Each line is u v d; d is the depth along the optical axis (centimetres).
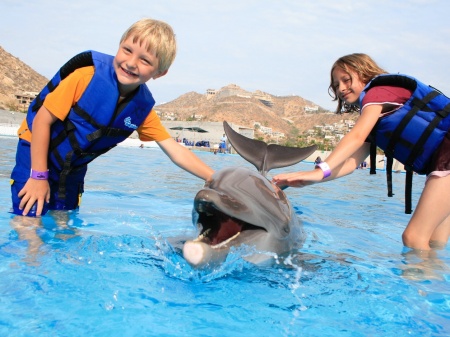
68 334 202
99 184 761
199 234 304
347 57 422
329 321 240
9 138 1934
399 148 405
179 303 249
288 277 310
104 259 313
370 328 234
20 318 214
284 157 527
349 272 331
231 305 253
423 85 394
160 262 316
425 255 400
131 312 230
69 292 249
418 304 274
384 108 396
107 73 390
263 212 310
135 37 361
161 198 657
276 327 228
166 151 454
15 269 278
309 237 445
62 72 398
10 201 502
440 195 396
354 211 693
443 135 388
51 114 387
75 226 407
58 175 429
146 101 414
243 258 297
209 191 275
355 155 462
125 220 466
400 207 775
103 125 400
